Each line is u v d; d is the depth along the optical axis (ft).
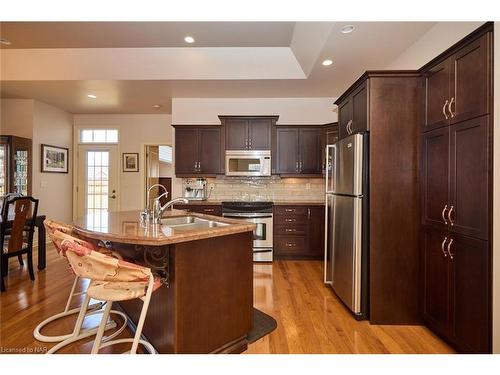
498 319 5.06
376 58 10.21
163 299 5.48
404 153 7.41
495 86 5.08
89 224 6.43
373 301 7.49
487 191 5.21
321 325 7.43
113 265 4.47
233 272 6.03
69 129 18.38
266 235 13.23
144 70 12.30
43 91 14.05
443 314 6.42
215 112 15.23
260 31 10.44
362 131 7.76
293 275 11.36
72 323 7.32
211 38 11.01
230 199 15.46
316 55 10.14
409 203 7.43
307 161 14.42
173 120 15.15
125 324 7.12
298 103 15.21
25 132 15.30
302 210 13.42
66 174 18.12
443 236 6.40
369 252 7.55
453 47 5.98
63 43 11.41
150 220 7.18
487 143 5.22
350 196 7.92
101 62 12.19
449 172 6.19
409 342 6.66
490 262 5.17
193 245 5.33
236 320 6.09
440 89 6.48
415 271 7.45
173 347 5.14
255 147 14.35
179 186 15.33
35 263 12.32
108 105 16.63
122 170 18.76
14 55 12.09
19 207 9.67
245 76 12.28
